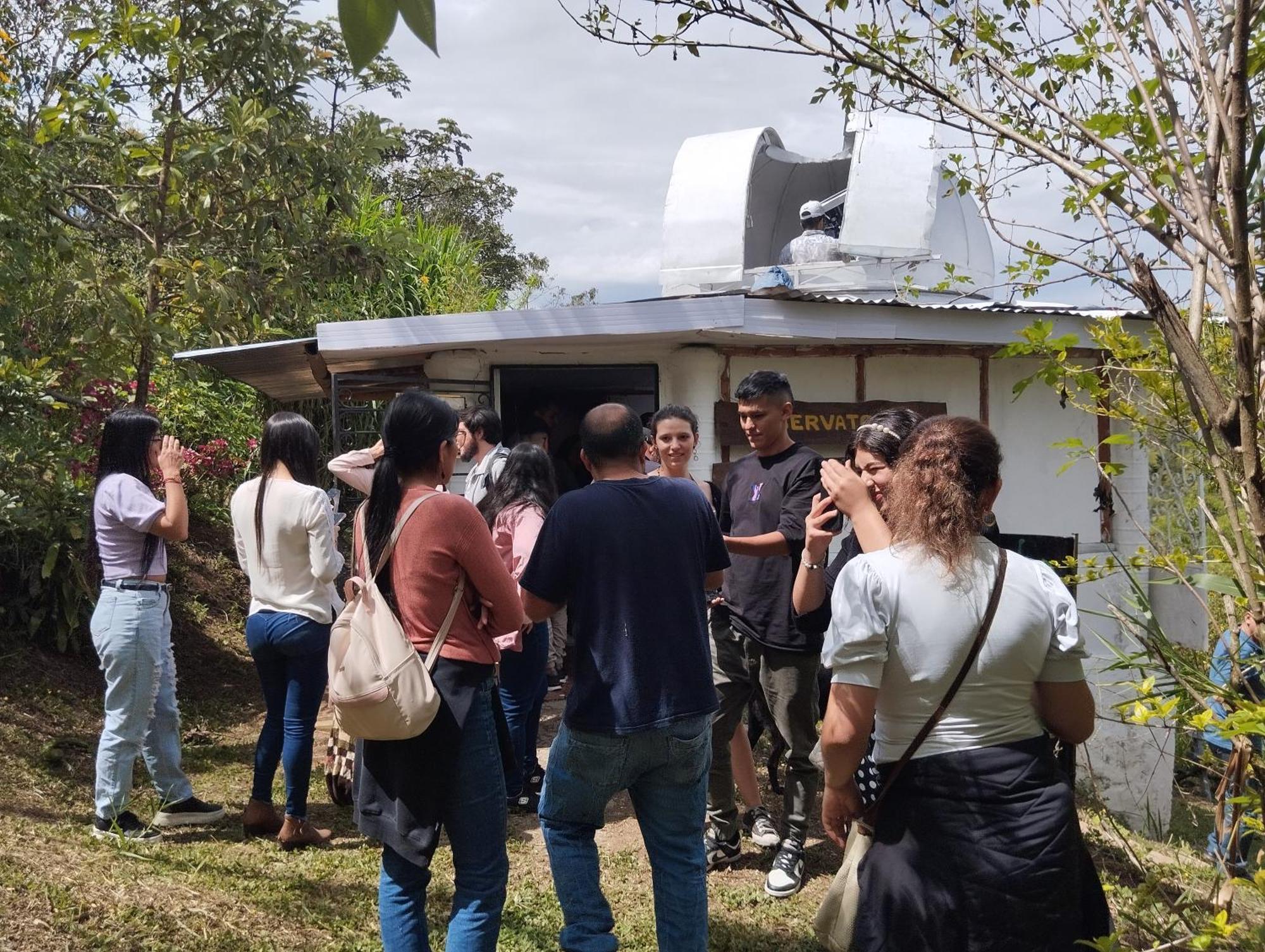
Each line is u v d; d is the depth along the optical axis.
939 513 2.44
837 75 2.93
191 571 10.15
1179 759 2.87
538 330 6.45
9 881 3.66
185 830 4.93
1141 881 3.80
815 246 8.19
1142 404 2.92
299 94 8.03
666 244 8.73
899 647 2.41
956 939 2.30
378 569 3.25
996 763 2.36
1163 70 1.94
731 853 4.77
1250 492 1.87
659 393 7.07
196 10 7.68
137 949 3.45
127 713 4.59
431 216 25.55
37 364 6.56
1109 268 2.62
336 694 3.04
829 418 6.83
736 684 4.57
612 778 3.23
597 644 3.23
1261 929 2.19
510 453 5.22
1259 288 1.99
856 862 2.80
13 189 6.58
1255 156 1.85
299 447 4.75
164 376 10.73
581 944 3.22
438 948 3.86
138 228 7.92
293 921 3.92
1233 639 2.51
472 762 3.21
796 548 4.30
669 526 3.32
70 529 6.95
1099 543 7.12
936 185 8.00
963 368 7.11
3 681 6.64
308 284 8.68
